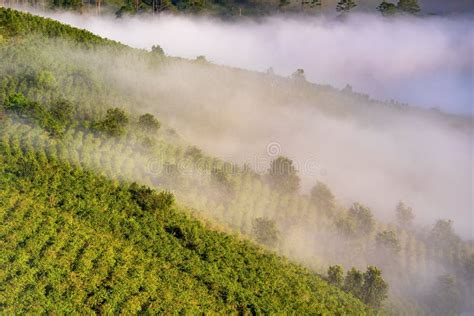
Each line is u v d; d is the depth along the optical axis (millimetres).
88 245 43375
